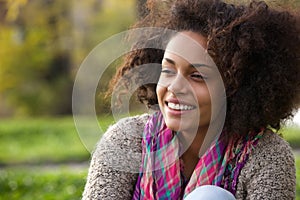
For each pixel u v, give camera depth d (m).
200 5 2.70
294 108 2.81
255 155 2.69
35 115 23.83
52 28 21.12
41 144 15.53
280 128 2.88
